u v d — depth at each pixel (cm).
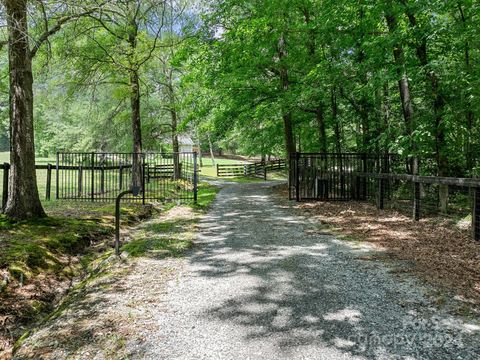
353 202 1118
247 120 1566
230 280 434
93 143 1845
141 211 980
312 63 1360
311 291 394
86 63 1112
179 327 315
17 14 646
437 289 388
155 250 578
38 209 724
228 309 351
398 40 841
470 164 904
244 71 1374
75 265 547
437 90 834
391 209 934
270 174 3266
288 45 1419
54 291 456
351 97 1262
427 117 866
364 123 1318
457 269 448
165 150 2206
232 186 2106
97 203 1105
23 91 694
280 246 595
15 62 682
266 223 806
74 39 975
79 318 337
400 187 1007
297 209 1009
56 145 2697
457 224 684
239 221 838
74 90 1216
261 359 263
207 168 4131
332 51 1178
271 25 1227
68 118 1948
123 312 347
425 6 744
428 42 861
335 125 1483
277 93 1438
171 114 1898
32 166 718
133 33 1046
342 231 703
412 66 878
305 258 522
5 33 723
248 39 1215
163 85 1766
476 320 318
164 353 273
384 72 872
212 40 1354
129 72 1116
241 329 310
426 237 620
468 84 772
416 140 846
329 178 1180
